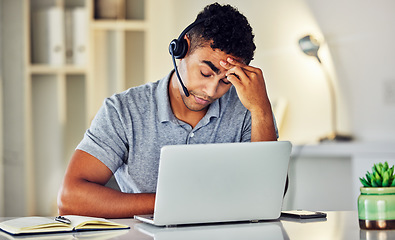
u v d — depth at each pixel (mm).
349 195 3900
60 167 3803
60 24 3666
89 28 3689
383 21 3885
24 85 3627
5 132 3641
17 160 3654
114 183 2395
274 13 3984
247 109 1888
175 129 1801
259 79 1748
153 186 1800
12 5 3604
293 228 1269
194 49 1666
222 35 1638
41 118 3797
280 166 1356
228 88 1741
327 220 1425
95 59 3891
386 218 1228
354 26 3908
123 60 3848
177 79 1786
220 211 1329
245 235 1167
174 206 1287
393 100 3863
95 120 1780
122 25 3785
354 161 3594
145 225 1349
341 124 3916
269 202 1370
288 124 3963
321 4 3939
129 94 1830
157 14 4004
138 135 1782
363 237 1125
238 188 1327
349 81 3914
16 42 3611
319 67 3938
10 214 3656
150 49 3832
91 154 1700
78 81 3912
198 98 1711
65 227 1239
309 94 3951
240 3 4008
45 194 3809
